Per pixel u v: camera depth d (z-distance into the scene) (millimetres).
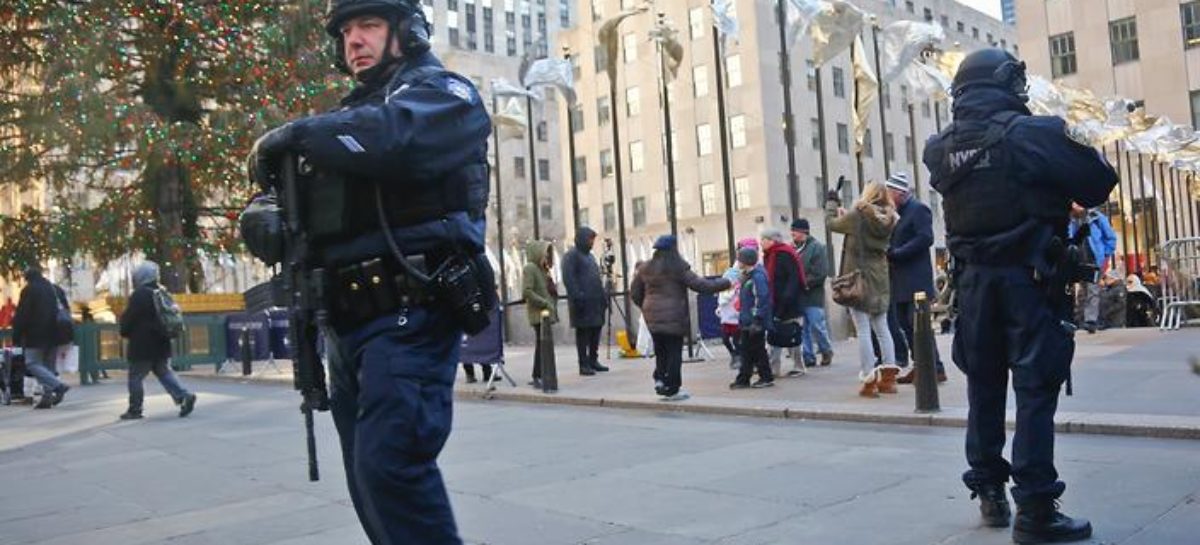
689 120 54875
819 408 8086
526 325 20062
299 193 2705
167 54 21562
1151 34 37312
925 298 7562
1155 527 4141
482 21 93000
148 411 11570
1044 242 4004
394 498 2594
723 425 7957
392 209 2646
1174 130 24719
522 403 10500
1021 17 40438
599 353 16578
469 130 2688
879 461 5988
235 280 30750
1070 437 6434
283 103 21406
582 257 12625
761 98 51375
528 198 70375
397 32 2859
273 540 4848
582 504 5281
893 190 9094
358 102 2879
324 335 2832
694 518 4832
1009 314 4086
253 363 19203
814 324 11680
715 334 14586
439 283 2674
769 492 5301
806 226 11773
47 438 9594
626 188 58156
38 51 20422
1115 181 3971
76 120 19297
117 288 26109
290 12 21172
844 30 13281
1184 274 13266
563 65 17422
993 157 4074
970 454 4402
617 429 8039
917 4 63812
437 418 2689
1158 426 6219
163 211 22312
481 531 4785
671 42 15125
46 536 5223
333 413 2979
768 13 52344
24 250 21578
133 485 6676
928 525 4438
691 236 32688
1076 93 19141
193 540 4949
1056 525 3971
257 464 7227
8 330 17797
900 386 9281
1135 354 10359
